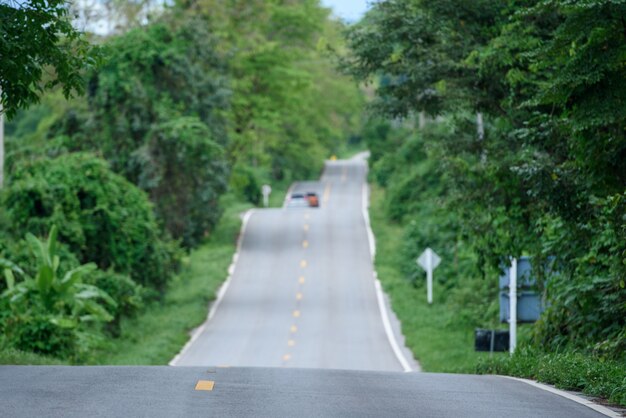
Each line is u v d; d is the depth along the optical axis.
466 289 83.06
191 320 85.94
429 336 78.19
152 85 109.06
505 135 49.25
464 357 66.94
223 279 108.75
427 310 91.56
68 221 77.00
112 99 107.62
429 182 144.38
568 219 36.06
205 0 127.94
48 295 57.25
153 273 85.88
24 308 56.59
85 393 23.25
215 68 118.00
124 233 80.69
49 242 58.75
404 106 52.88
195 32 113.31
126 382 25.47
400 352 73.44
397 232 135.75
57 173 77.62
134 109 107.75
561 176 35.38
